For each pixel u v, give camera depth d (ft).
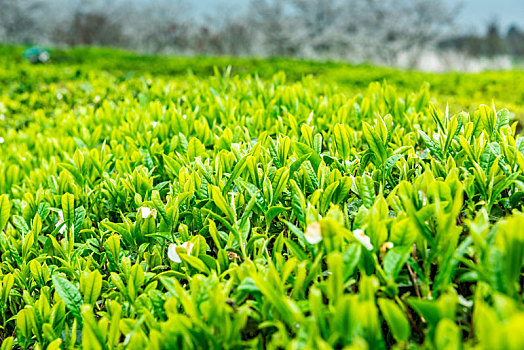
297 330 4.31
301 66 46.47
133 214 7.58
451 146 7.21
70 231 7.27
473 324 4.47
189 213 6.95
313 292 4.01
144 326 5.11
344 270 4.42
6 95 22.24
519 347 2.82
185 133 10.41
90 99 19.07
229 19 108.06
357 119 10.75
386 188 7.08
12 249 7.35
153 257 6.68
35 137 14.37
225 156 7.48
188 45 111.04
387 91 10.68
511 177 5.72
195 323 4.27
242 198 6.69
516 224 3.73
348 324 3.64
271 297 4.21
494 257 4.00
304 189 6.73
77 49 62.80
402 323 3.67
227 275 5.77
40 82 28.17
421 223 4.70
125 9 113.80
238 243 6.04
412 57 101.45
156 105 12.16
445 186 5.18
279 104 12.42
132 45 114.52
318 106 11.81
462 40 100.73
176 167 8.10
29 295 6.37
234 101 12.78
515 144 6.43
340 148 7.27
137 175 8.00
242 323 4.29
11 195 11.33
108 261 6.74
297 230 5.17
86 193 8.71
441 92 31.14
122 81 21.52
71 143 11.89
